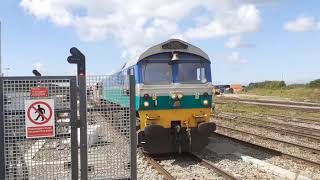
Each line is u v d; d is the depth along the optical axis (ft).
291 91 250.78
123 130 23.65
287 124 73.05
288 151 47.37
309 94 212.02
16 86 21.70
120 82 23.70
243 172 36.58
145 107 43.24
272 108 120.37
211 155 45.16
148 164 41.14
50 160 22.39
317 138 54.08
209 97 45.21
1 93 21.53
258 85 346.74
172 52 44.45
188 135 44.19
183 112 44.32
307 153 45.85
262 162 39.81
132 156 23.61
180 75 44.62
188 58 45.14
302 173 35.63
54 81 22.12
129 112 23.56
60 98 22.24
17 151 21.95
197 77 45.27
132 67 45.52
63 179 22.59
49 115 22.09
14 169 21.93
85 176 22.71
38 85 21.90
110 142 23.40
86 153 22.70
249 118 87.97
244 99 195.21
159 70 44.27
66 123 22.43
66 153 22.59
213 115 101.35
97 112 23.08
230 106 138.00
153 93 43.50
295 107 118.32
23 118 21.86
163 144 44.14
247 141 54.60
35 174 22.22
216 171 36.68
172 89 43.93
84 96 22.59
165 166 40.52
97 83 22.93
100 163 23.27
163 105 43.80
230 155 44.91
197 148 45.29
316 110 104.73
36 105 21.91
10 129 21.77
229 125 78.33
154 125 42.75
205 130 43.83
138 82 43.52
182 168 39.24
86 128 22.67
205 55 45.78
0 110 21.56
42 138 22.13
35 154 22.21
